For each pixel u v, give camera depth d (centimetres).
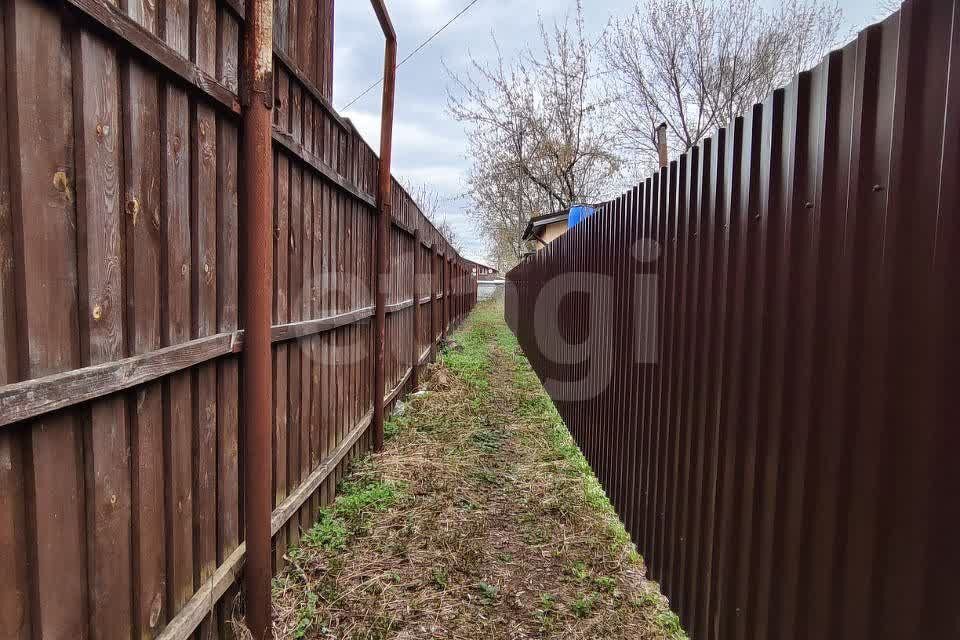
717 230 172
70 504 113
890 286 97
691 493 190
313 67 272
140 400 136
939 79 88
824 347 116
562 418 523
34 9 100
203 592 166
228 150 181
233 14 176
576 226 454
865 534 103
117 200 124
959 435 83
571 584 251
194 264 160
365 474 358
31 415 97
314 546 263
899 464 95
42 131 102
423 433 468
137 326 132
